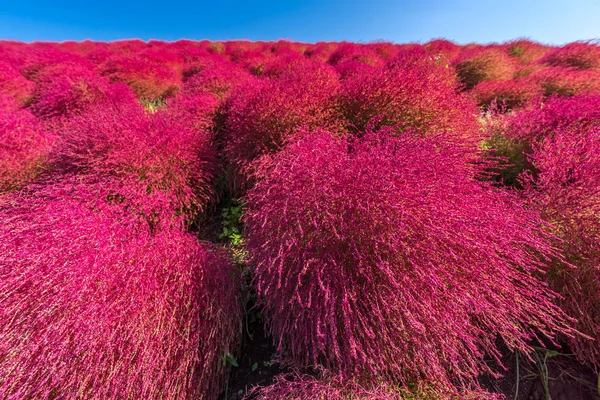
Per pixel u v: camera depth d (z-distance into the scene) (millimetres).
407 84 2877
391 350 1396
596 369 1516
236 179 3121
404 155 1717
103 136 2910
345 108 3152
